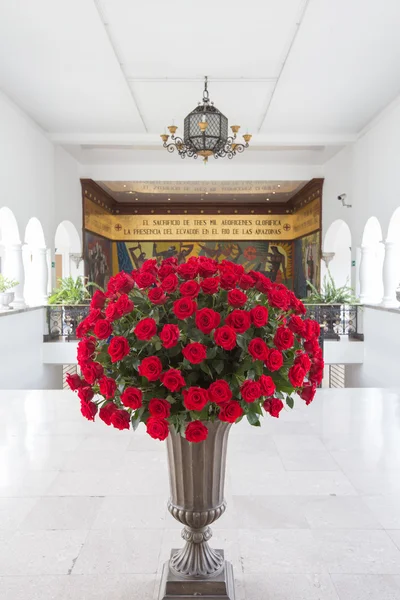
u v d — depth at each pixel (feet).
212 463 7.08
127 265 75.20
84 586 8.45
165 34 25.36
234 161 54.95
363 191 41.60
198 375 6.43
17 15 23.38
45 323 40.93
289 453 14.96
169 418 6.48
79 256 54.24
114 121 39.34
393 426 17.54
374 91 33.01
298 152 51.42
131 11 23.17
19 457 14.65
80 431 17.11
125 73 30.14
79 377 6.89
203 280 6.56
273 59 28.22
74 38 25.62
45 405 20.53
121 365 6.56
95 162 54.54
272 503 11.62
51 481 12.91
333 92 33.19
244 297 6.26
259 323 6.26
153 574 8.77
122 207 74.74
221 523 10.66
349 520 10.80
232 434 16.72
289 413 19.19
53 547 9.68
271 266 75.56
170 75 30.40
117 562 9.16
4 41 25.93
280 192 66.44
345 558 9.30
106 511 11.20
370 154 39.73
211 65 29.01
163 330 6.05
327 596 8.17
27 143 37.29
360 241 42.55
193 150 30.94
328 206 53.52
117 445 15.69
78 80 31.04
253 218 75.31
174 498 7.35
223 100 34.78
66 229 52.60
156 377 6.06
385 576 8.73
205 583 7.29
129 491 12.26
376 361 37.60
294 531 10.31
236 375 6.38
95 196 60.64
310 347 6.82
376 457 14.60
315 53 27.43
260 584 8.48
